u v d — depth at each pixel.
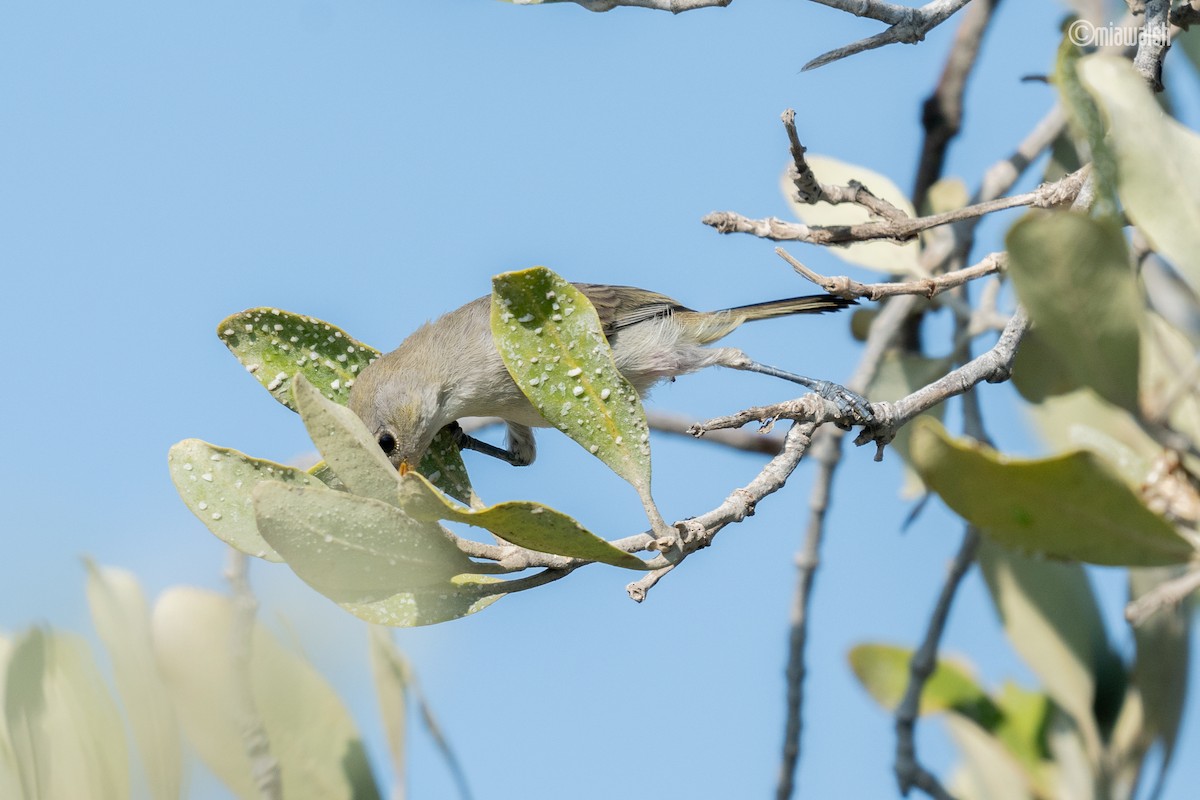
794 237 8.53
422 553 6.29
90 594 6.18
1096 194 6.42
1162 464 6.80
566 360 6.64
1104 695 9.80
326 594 6.31
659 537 6.39
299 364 8.27
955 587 10.26
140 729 6.11
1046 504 5.60
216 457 6.66
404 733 6.92
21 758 6.11
